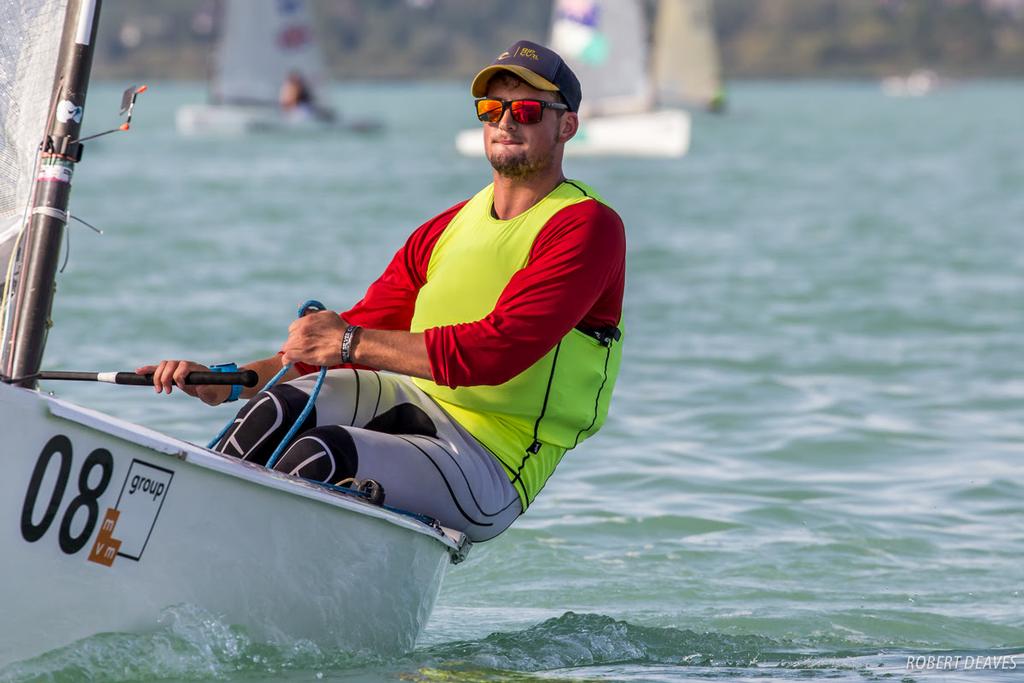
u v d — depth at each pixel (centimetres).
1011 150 13025
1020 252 5528
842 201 7794
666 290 4506
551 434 1424
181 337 3359
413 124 17325
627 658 1464
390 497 1343
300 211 6731
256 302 3947
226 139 12938
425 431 1399
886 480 2356
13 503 1099
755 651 1514
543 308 1330
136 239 5453
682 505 2177
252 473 1204
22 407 1089
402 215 6588
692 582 1800
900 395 3022
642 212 7138
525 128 1373
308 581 1280
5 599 1117
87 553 1147
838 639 1575
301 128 13500
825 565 1886
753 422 2753
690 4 12738
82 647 1167
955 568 1881
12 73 1269
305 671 1297
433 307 1421
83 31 1192
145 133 13950
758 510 2156
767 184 8906
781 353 3475
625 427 2702
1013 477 2372
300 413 1361
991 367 3331
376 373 1431
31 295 1176
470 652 1451
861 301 4288
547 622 1589
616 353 1456
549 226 1370
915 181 9288
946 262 5225
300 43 13425
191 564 1204
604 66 10338
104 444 1134
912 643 1563
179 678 1208
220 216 6444
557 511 2133
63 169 1190
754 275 4847
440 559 1408
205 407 2652
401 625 1403
